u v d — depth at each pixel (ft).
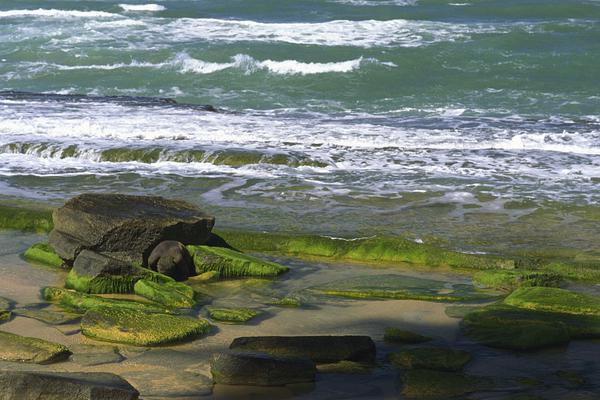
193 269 114.93
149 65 306.96
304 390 78.79
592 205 145.28
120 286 107.24
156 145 180.24
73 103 228.84
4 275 113.09
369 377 81.76
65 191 155.33
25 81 290.97
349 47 329.72
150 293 104.27
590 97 269.64
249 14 419.33
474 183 158.10
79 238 114.73
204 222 118.83
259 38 347.15
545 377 82.23
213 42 337.72
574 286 111.75
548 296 102.06
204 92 279.90
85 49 321.52
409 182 158.92
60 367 82.99
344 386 79.61
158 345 88.99
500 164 171.22
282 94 276.62
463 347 90.17
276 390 78.64
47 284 109.81
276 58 317.63
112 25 373.40
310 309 101.60
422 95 274.16
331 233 131.95
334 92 278.46
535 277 110.83
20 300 103.55
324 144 184.14
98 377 74.84
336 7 433.07
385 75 295.48
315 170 167.22
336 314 100.01
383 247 122.31
